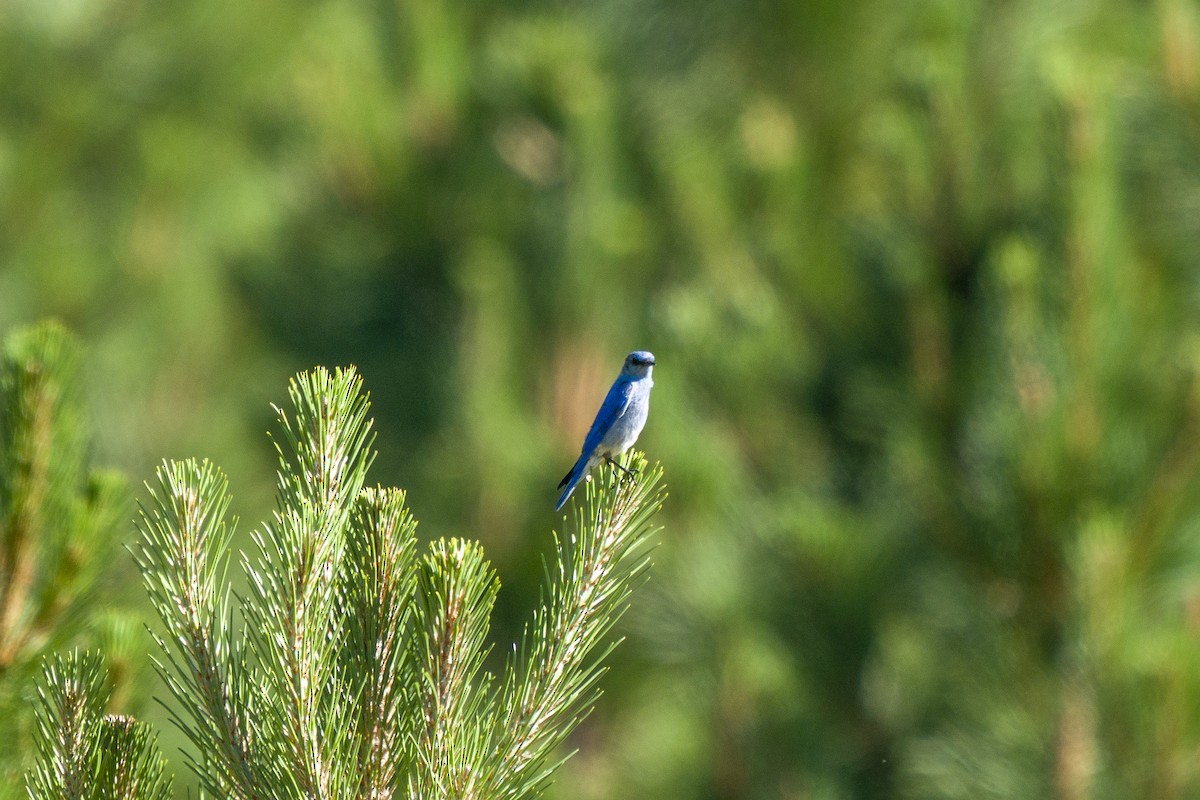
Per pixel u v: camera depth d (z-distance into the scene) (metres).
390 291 19.73
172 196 21.06
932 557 12.95
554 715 5.40
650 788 14.26
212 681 5.18
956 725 13.09
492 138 18.31
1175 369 11.82
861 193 18.00
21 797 5.87
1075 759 11.84
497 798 5.29
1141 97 13.35
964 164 13.78
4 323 19.36
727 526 13.55
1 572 6.25
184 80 20.69
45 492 6.28
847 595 12.84
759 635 13.14
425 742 5.17
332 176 20.19
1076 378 11.28
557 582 5.57
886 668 13.78
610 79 18.41
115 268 20.36
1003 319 11.53
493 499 16.05
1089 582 11.12
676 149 18.41
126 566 6.62
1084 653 11.30
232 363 22.25
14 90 20.00
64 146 20.16
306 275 20.41
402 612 5.29
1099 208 11.42
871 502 14.28
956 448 12.95
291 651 5.10
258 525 20.41
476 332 17.19
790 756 13.58
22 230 19.86
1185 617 11.41
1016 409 11.45
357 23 20.28
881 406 13.72
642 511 5.66
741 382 14.58
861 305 14.30
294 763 5.10
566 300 16.98
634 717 15.56
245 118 21.86
